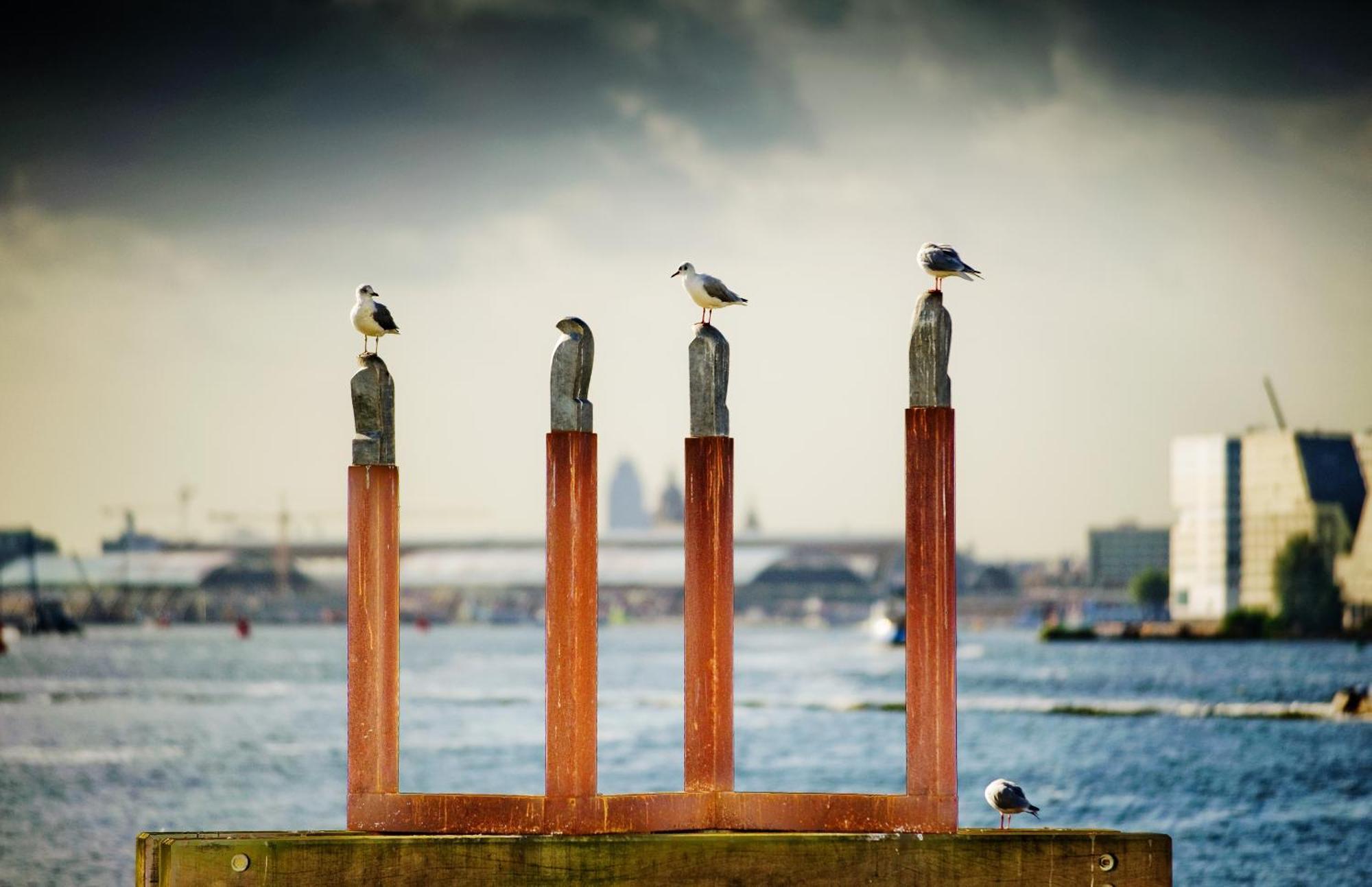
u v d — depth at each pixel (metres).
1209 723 96.69
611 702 121.62
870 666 170.50
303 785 73.06
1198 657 179.88
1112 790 70.12
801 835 16.88
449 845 16.72
